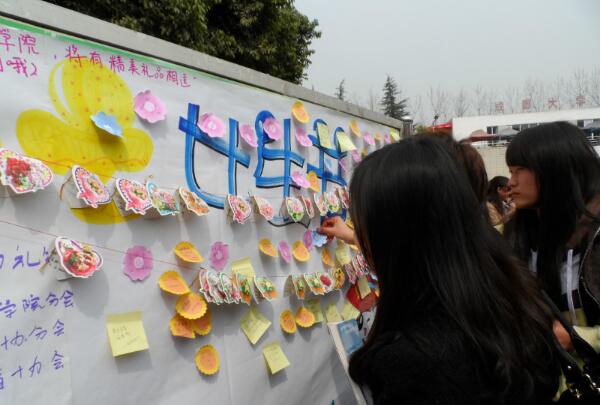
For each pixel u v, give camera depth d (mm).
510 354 696
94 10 4719
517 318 747
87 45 920
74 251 829
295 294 1471
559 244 1360
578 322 1346
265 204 1340
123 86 985
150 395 972
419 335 706
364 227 798
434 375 663
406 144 797
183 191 1073
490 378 696
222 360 1159
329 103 1818
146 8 4832
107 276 909
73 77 888
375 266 812
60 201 836
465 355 686
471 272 729
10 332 748
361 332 1291
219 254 1184
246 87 1348
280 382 1356
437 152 775
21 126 789
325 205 1678
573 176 1292
